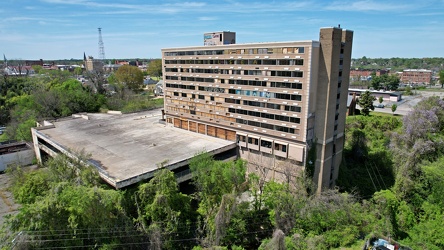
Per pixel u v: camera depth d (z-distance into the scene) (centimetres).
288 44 4647
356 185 5538
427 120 6506
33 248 3025
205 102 6256
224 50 5619
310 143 4906
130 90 13412
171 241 3519
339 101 5062
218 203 3844
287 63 4722
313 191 4706
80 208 3152
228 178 3919
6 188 5459
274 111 5062
